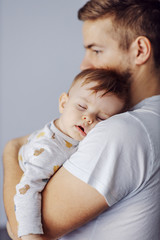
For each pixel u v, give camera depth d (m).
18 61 2.92
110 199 0.77
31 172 0.92
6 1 2.79
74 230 0.88
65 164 0.86
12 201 0.97
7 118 3.00
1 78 2.91
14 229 0.91
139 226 0.82
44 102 3.04
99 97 1.01
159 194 0.83
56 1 2.88
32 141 1.09
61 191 0.84
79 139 1.03
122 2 0.95
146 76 0.99
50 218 0.85
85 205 0.79
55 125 1.07
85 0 2.92
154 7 0.96
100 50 1.01
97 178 0.78
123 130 0.79
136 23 0.94
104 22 0.97
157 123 0.84
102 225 0.84
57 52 2.97
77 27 2.96
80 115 1.02
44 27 2.90
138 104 0.99
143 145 0.79
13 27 2.85
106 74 1.02
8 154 1.19
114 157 0.77
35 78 2.98
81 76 1.06
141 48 0.95
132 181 0.79
